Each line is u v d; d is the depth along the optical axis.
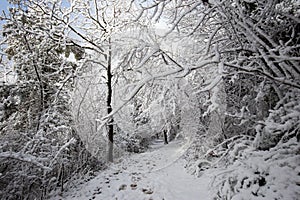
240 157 4.05
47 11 9.05
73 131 7.03
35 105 6.64
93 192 6.19
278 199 3.18
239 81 5.04
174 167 7.95
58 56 8.65
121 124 6.36
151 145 14.23
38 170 5.37
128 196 5.77
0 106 5.67
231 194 3.78
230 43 4.59
